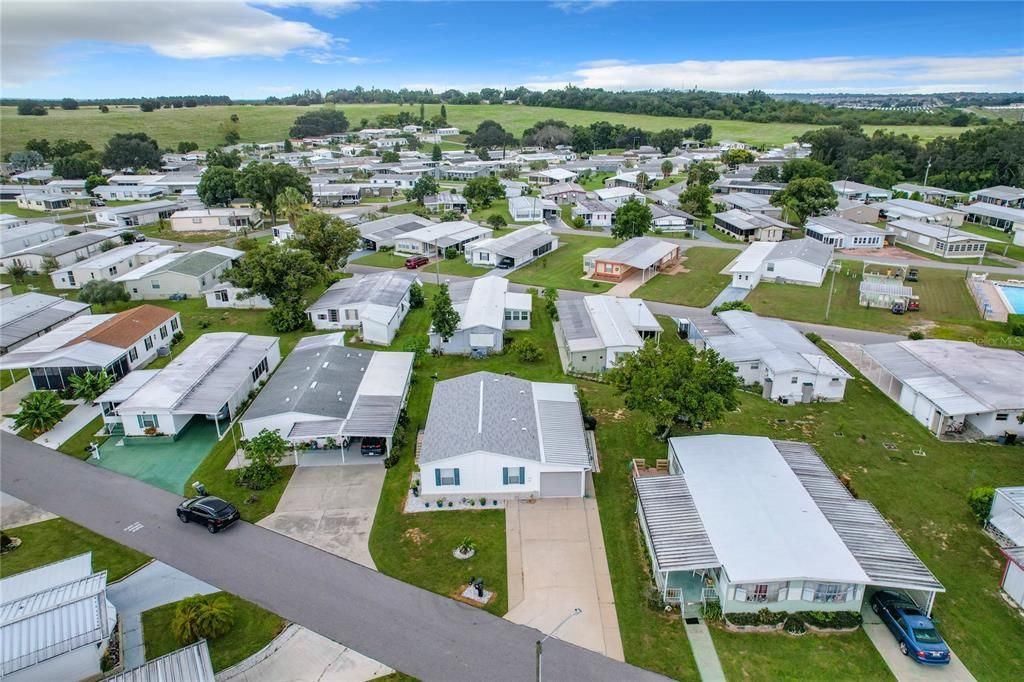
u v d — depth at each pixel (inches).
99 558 1354.6
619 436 1847.9
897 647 1123.9
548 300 2898.6
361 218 5068.9
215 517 1428.4
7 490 1601.9
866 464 1701.5
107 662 1082.1
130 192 6107.3
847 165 6776.6
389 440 1732.3
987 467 1685.5
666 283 3380.9
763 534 1248.2
